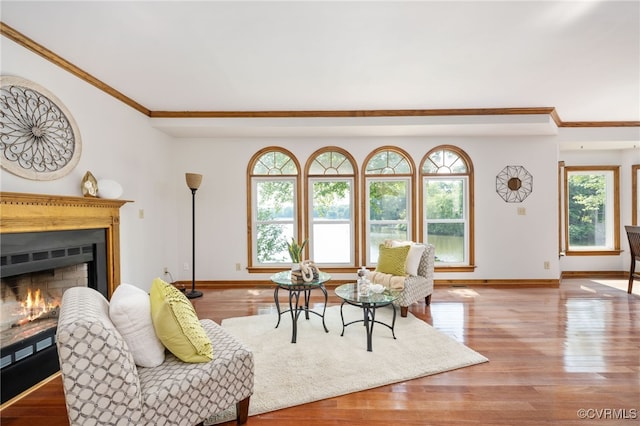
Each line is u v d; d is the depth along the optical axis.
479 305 3.66
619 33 2.21
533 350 2.50
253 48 2.42
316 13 1.98
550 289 4.37
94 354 1.24
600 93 3.38
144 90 3.24
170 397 1.40
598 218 5.25
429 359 2.34
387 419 1.71
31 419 1.76
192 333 1.59
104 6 1.90
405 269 3.49
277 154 4.68
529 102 3.66
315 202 4.72
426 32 2.20
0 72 2.07
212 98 3.49
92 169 2.88
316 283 2.84
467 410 1.78
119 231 3.02
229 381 1.61
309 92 3.34
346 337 2.76
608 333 2.83
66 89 2.58
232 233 4.64
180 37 2.26
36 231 2.17
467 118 3.91
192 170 4.59
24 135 2.20
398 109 3.91
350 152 4.63
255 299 3.98
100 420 1.25
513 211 4.61
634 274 4.15
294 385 2.01
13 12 1.94
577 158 5.21
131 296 1.64
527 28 2.15
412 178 4.62
